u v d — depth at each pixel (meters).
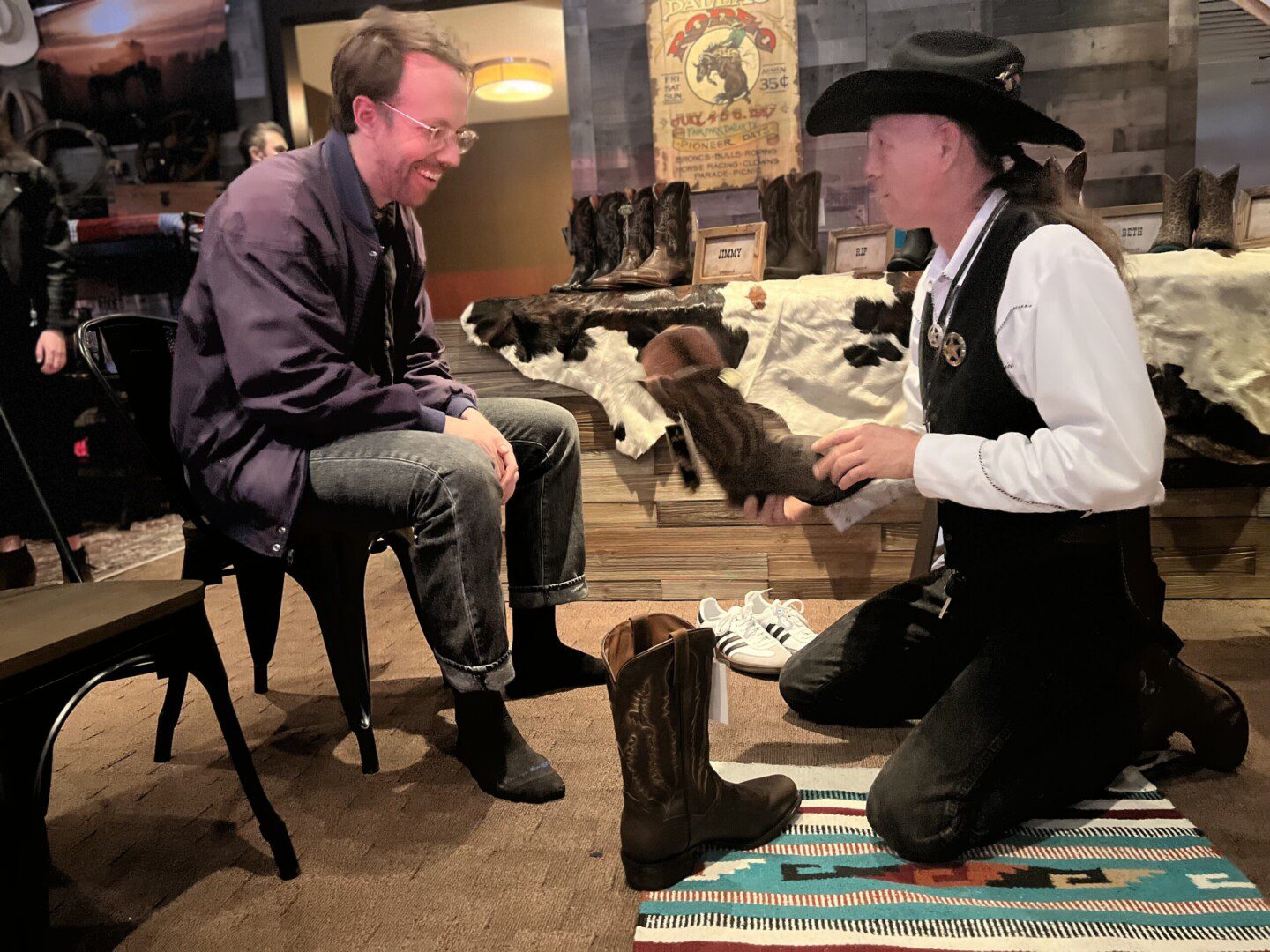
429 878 1.33
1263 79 3.82
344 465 1.52
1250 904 1.14
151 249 4.41
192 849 1.45
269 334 1.46
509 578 2.02
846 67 4.03
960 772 1.27
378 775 1.68
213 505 1.60
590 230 2.97
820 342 2.47
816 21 4.02
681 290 2.56
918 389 1.67
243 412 1.56
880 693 1.71
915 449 1.29
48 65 4.59
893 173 1.32
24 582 3.16
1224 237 2.54
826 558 2.64
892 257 2.82
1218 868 1.23
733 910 1.18
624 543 2.73
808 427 2.49
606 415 2.67
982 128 1.25
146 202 4.64
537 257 8.81
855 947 1.09
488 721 1.57
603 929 1.18
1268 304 2.28
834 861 1.30
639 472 2.68
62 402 3.34
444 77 1.56
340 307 1.62
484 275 8.89
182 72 4.58
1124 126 3.92
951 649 1.66
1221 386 2.32
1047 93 3.94
